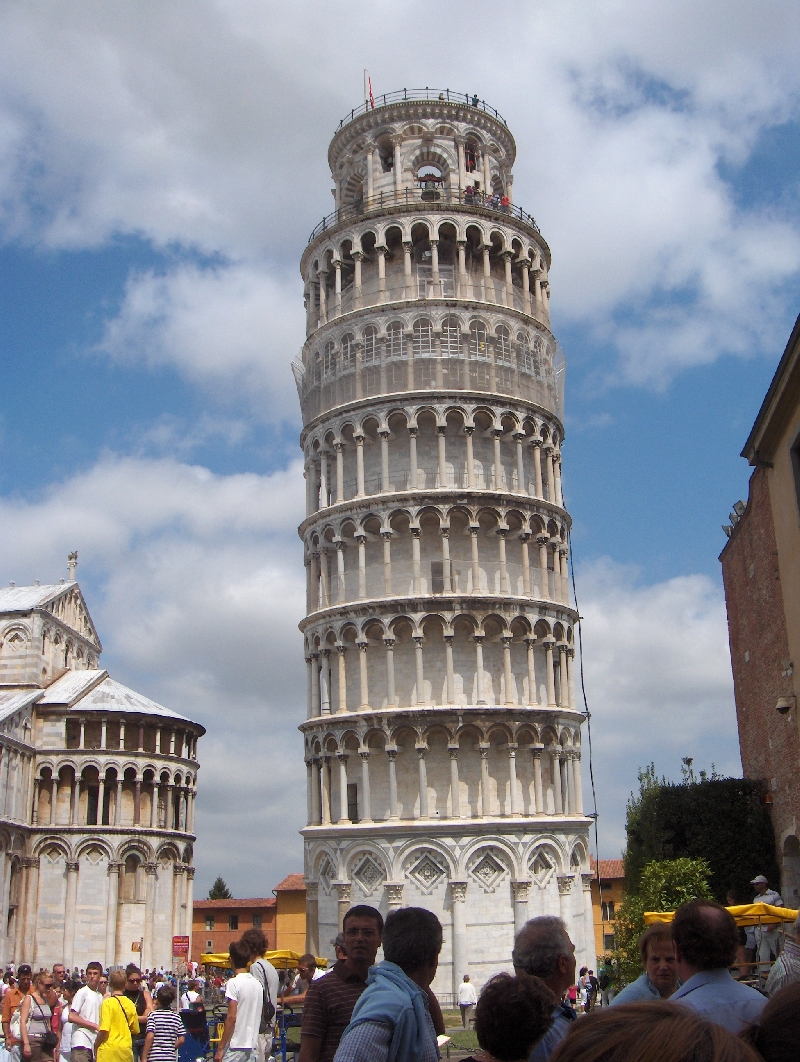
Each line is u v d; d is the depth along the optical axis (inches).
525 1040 353.7
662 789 2126.0
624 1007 180.4
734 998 414.3
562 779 2977.4
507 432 3078.2
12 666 3747.5
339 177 3486.7
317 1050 510.0
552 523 3097.9
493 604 2881.4
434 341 3070.9
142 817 3617.1
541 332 3262.8
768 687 1988.2
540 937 463.2
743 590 2203.5
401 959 426.0
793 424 1445.6
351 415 3068.4
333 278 3314.5
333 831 2792.8
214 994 2192.4
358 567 2955.2
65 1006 1177.4
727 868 2036.2
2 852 3302.2
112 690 3833.7
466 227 3179.1
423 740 2783.0
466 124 3393.2
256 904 5157.5
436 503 2930.6
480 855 2726.4
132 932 3481.8
